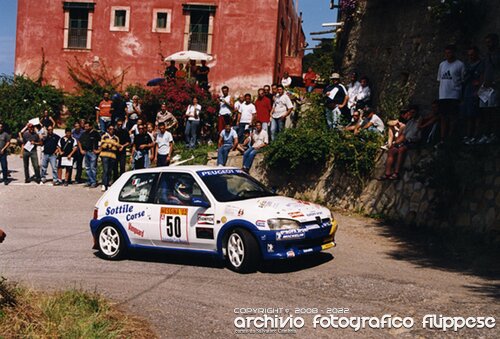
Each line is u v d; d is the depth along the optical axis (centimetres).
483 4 1408
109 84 2609
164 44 2591
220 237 884
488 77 1131
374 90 1789
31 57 2680
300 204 905
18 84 2603
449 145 1120
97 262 968
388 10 1766
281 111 1641
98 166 1991
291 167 1455
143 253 1038
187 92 2144
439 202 1130
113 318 656
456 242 1052
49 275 875
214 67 2548
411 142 1262
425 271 869
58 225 1319
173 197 944
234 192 934
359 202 1361
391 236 1130
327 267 894
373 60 1820
